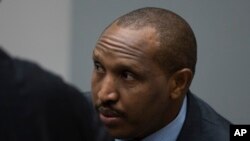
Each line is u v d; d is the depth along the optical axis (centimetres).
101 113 168
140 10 184
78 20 334
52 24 313
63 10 318
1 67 91
